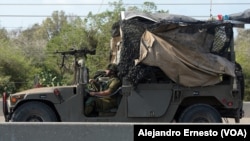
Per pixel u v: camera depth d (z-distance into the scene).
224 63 13.05
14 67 44.38
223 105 13.18
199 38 13.12
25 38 65.69
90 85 13.63
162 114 12.95
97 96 13.11
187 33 13.09
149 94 12.95
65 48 48.62
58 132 8.54
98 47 47.06
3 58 43.91
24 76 44.78
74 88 13.09
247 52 48.88
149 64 12.76
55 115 13.03
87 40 49.03
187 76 12.94
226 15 13.77
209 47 13.19
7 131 8.62
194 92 13.05
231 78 13.16
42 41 64.44
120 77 13.15
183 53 12.98
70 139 8.52
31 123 8.60
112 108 13.22
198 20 13.46
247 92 41.03
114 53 14.87
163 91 12.99
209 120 13.00
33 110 12.88
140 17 13.31
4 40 53.41
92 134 8.49
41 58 50.69
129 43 12.84
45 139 8.55
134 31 12.91
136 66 12.79
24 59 46.81
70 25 51.19
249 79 42.00
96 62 43.72
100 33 48.94
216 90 13.14
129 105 12.89
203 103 13.32
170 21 12.96
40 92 13.01
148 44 12.78
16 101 13.01
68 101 12.98
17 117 12.82
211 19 13.71
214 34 13.23
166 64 12.80
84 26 49.44
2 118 19.98
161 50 12.81
